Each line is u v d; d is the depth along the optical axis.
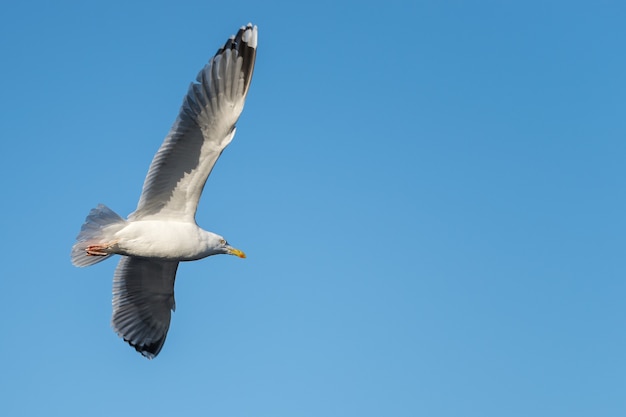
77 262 16.48
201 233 16.50
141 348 18.75
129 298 18.73
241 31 15.62
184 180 16.12
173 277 18.41
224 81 15.66
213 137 15.83
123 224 16.00
